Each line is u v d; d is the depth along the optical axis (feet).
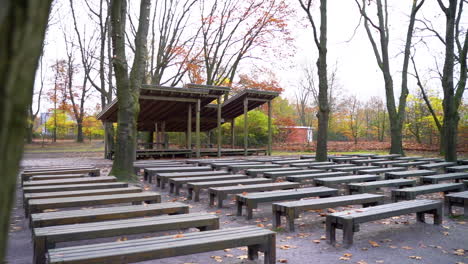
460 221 18.29
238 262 12.12
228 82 83.71
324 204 16.61
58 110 117.60
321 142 42.60
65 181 23.22
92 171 30.60
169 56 73.82
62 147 101.35
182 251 9.94
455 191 23.43
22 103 2.52
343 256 12.75
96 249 9.49
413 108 88.22
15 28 2.39
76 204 16.88
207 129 77.46
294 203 16.44
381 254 13.03
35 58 2.59
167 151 55.36
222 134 90.68
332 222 14.16
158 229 12.45
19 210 20.67
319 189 20.48
